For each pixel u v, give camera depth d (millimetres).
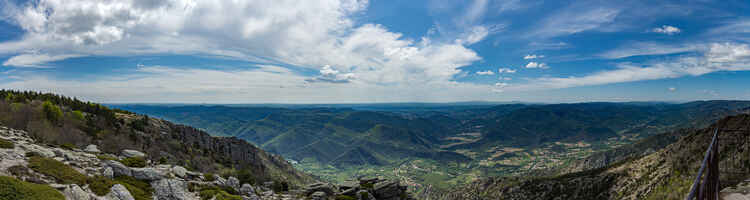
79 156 45312
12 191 24141
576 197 167750
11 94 139250
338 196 85062
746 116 83375
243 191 62406
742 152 73250
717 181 10742
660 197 110500
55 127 86750
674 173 116062
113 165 44188
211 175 59844
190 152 140375
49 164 34531
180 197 45438
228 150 179375
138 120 148000
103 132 112562
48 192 27125
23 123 86438
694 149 117062
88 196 32500
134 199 37906
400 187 108562
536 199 190000
